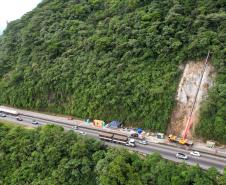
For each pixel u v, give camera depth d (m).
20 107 117.75
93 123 97.69
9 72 125.19
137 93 91.62
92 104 99.12
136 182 66.50
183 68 90.00
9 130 93.44
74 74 106.12
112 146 81.62
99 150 76.75
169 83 89.31
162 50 93.00
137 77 94.25
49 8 135.25
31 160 81.50
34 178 78.44
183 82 88.25
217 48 84.44
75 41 114.06
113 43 103.69
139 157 73.94
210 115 80.56
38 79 113.31
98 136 89.38
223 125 77.44
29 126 101.31
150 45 95.81
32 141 85.38
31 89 113.56
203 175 63.72
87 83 102.62
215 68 85.00
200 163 72.44
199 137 82.06
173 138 82.12
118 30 105.12
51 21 127.38
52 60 114.31
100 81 99.62
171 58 92.50
